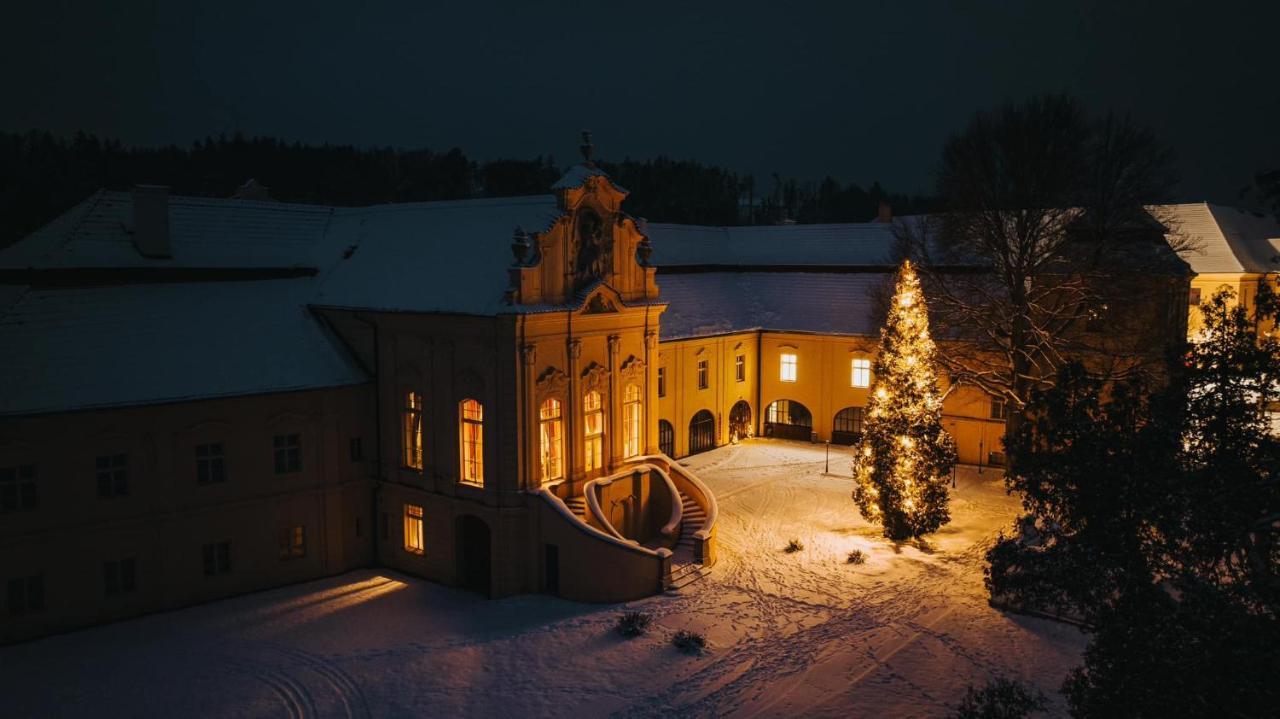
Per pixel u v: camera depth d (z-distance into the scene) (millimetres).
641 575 32594
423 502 36312
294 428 35469
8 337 31109
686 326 53188
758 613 30562
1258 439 14805
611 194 37562
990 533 38875
